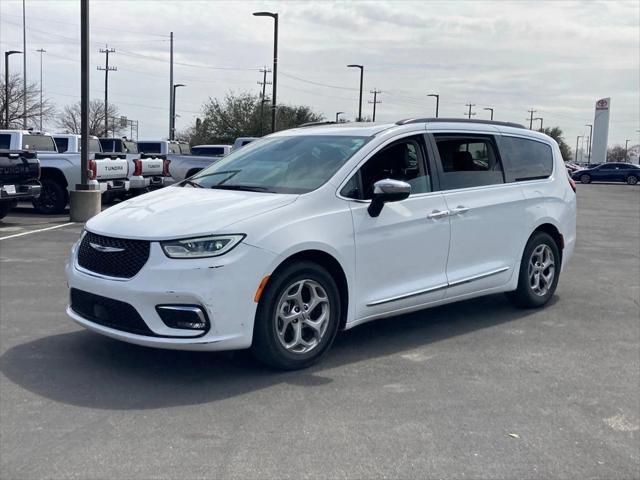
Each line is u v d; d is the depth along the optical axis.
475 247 6.34
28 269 9.02
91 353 5.46
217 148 26.09
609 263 10.80
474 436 4.06
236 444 3.88
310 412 4.37
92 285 4.85
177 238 4.61
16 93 48.03
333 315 5.24
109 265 4.83
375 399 4.61
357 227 5.34
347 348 5.79
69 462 3.63
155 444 3.87
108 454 3.73
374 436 4.02
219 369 5.14
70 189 16.38
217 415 4.29
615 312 7.26
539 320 6.86
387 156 5.77
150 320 4.61
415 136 6.04
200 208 5.00
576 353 5.76
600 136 95.88
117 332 4.78
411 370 5.23
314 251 5.11
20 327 6.18
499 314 7.07
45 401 4.47
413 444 3.93
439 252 5.99
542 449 3.91
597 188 44.41
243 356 5.45
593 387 4.94
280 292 4.91
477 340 6.10
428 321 6.75
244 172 5.88
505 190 6.70
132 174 17.33
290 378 4.98
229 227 4.70
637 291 8.41
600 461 3.78
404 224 5.66
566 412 4.46
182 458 3.70
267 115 54.38
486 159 6.67
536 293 7.20
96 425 4.11
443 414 4.38
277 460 3.70
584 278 9.34
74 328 6.16
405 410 4.43
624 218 19.89
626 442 4.02
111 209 5.45
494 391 4.82
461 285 6.21
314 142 5.99
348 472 3.58
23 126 48.12
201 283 4.55
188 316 4.57
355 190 5.44
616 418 4.38
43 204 16.50
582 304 7.62
